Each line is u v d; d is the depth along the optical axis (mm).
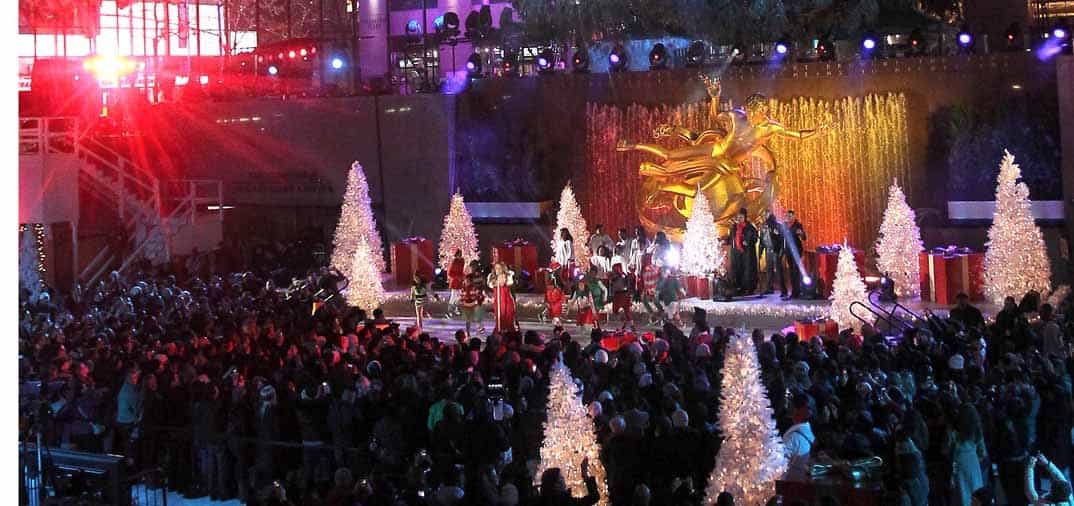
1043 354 16984
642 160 31422
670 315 24625
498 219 32781
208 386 15062
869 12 33250
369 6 41906
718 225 27234
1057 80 27688
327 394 14336
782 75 30375
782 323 24531
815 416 12586
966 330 17953
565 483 11242
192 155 35625
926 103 29547
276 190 34844
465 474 11430
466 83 33344
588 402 14555
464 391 13898
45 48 40906
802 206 30297
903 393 13484
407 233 33750
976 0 34969
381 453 12914
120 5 40719
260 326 20766
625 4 35656
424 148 33375
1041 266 24156
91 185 33188
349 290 28172
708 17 34219
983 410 12727
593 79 32000
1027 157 28516
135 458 15500
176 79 39938
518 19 40719
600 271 25531
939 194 29469
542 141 32688
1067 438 13352
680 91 31188
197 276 29797
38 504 12750
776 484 10930
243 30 43438
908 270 26094
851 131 29828
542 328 26047
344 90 36156
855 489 10578
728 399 11555
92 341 18672
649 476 11516
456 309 27797
